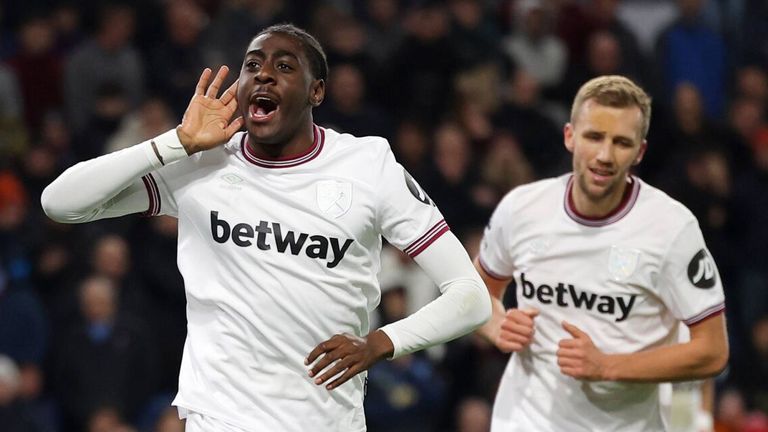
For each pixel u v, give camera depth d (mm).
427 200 10977
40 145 25562
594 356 12195
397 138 25797
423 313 10773
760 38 32438
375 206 10797
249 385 10695
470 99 26594
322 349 10375
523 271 12805
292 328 10695
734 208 27344
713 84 30484
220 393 10727
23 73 27234
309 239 10688
